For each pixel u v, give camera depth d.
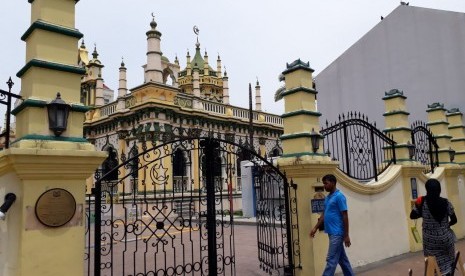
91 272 7.61
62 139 4.00
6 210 3.67
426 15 13.89
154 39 19.88
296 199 6.41
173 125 20.25
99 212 4.62
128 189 18.97
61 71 4.18
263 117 26.75
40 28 4.09
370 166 11.78
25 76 4.22
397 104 9.44
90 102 25.17
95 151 4.08
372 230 7.71
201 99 22.28
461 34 12.92
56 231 3.86
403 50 14.42
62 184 3.94
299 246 6.32
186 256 9.16
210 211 5.57
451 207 5.48
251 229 13.62
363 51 15.60
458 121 11.95
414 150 9.34
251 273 6.87
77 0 4.44
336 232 5.42
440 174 10.53
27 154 3.59
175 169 19.17
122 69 22.05
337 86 16.25
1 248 3.99
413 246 8.66
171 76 23.77
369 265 7.32
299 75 6.70
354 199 7.38
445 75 13.21
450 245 5.32
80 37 4.41
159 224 5.39
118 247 10.43
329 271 5.31
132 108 19.84
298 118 6.57
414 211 5.75
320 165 6.29
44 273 3.73
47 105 3.94
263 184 7.12
